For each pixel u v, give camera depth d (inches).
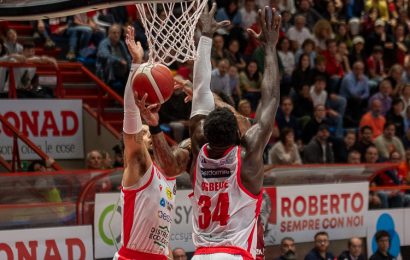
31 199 436.5
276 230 512.4
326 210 532.4
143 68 262.7
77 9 275.7
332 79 754.8
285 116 672.4
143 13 285.0
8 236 426.6
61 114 600.1
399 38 874.8
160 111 608.1
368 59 809.5
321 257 509.4
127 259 289.1
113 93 615.2
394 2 941.8
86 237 446.0
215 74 650.8
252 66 692.1
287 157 603.2
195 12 284.2
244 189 246.8
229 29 730.2
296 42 756.6
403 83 791.1
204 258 246.8
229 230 247.4
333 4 861.2
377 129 714.2
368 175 548.4
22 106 585.9
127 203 286.0
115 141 620.4
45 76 656.4
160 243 290.4
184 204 478.0
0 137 577.0
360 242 523.8
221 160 247.0
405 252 568.4
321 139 633.0
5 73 593.0
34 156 587.8
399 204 572.7
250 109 617.6
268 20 254.8
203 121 252.5
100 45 654.5
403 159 689.6
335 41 802.2
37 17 283.7
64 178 438.9
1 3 285.0
